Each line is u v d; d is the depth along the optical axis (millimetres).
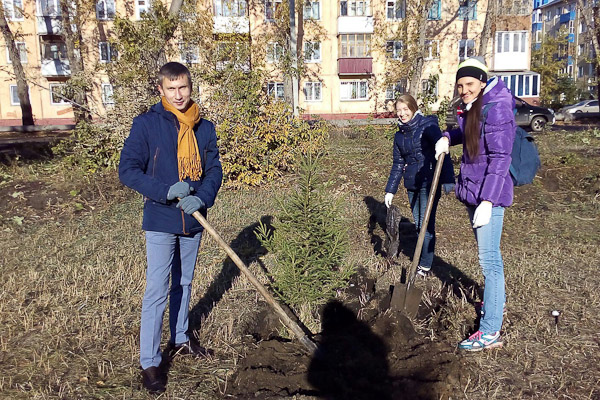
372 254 6066
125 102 10234
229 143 9469
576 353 3756
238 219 7605
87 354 3775
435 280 5176
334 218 4309
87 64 30359
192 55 16641
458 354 3740
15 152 12344
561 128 22250
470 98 3615
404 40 25453
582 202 8750
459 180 3863
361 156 11703
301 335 3520
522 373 3506
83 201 8484
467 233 7180
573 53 56594
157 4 11758
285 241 4184
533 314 4375
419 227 5234
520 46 35500
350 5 33125
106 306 4613
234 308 4543
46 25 31500
